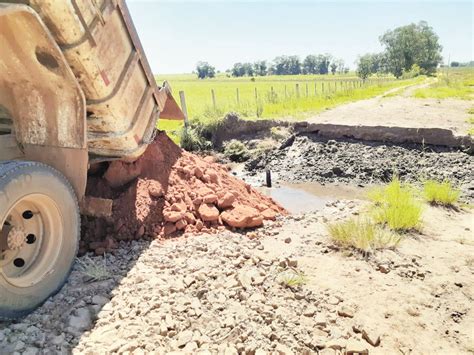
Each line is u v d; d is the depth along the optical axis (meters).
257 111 19.03
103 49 4.02
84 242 4.88
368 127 14.00
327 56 189.62
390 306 3.77
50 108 3.92
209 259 4.53
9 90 3.85
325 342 3.18
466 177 10.64
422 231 5.72
